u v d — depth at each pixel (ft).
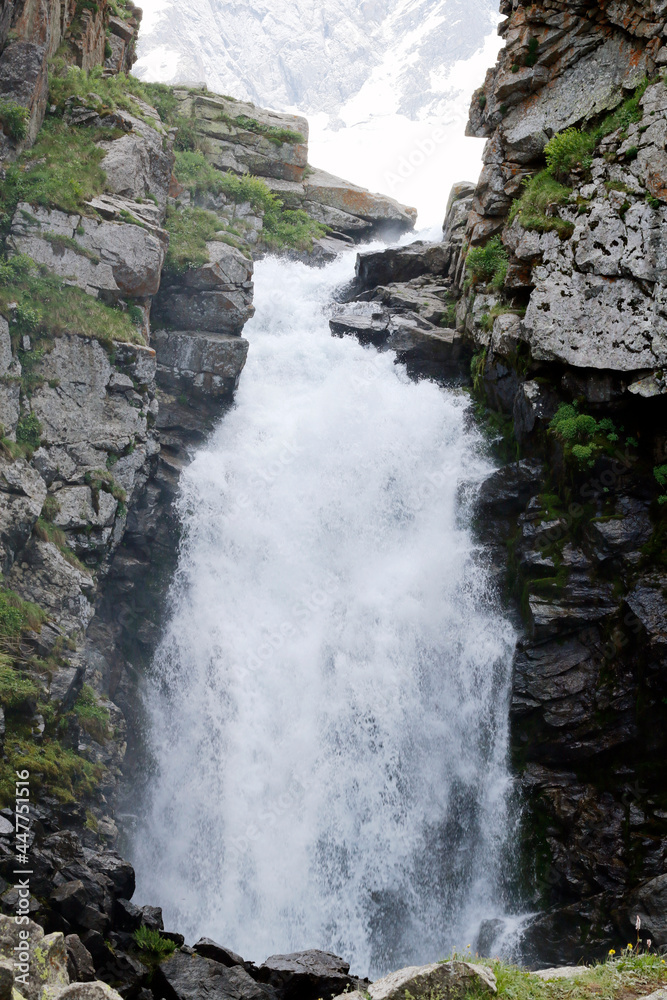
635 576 74.23
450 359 103.76
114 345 79.71
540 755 74.95
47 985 32.14
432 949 72.18
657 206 76.79
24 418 72.49
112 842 61.82
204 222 102.68
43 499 70.85
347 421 96.07
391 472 92.89
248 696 79.87
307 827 74.79
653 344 75.41
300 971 44.86
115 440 78.13
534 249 85.10
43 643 64.03
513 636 80.12
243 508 89.10
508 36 99.04
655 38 84.17
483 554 84.79
